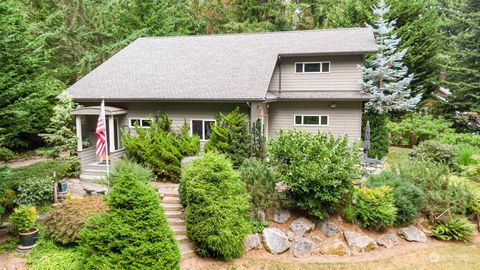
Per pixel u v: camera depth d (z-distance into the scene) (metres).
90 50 25.77
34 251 8.57
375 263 9.23
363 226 10.38
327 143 10.43
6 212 10.48
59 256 8.37
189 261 8.90
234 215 9.05
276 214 10.41
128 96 15.11
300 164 9.97
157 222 6.93
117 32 27.03
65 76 23.08
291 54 16.88
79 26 25.20
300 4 29.44
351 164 10.00
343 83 17.19
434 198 10.87
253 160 11.43
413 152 17.56
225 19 30.33
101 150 12.12
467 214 11.44
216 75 16.02
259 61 16.78
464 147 17.50
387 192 10.38
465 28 23.86
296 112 17.45
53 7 24.00
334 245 9.76
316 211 10.01
